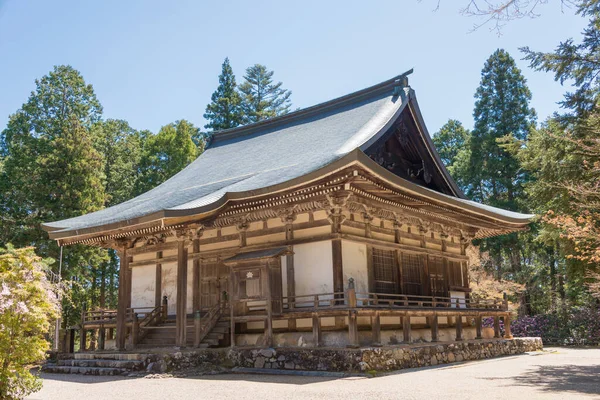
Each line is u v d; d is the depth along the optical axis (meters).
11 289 9.16
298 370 14.61
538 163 24.81
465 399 9.48
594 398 9.52
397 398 9.69
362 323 17.45
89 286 41.47
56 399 10.37
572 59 18.38
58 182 33.44
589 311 32.31
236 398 10.09
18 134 38.81
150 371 14.75
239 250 19.00
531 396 9.84
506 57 45.75
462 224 24.78
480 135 45.22
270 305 15.76
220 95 53.41
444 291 22.53
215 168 25.84
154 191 25.70
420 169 23.61
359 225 18.25
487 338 22.78
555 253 40.25
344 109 25.56
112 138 47.00
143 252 22.42
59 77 41.72
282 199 16.94
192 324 18.94
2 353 8.95
